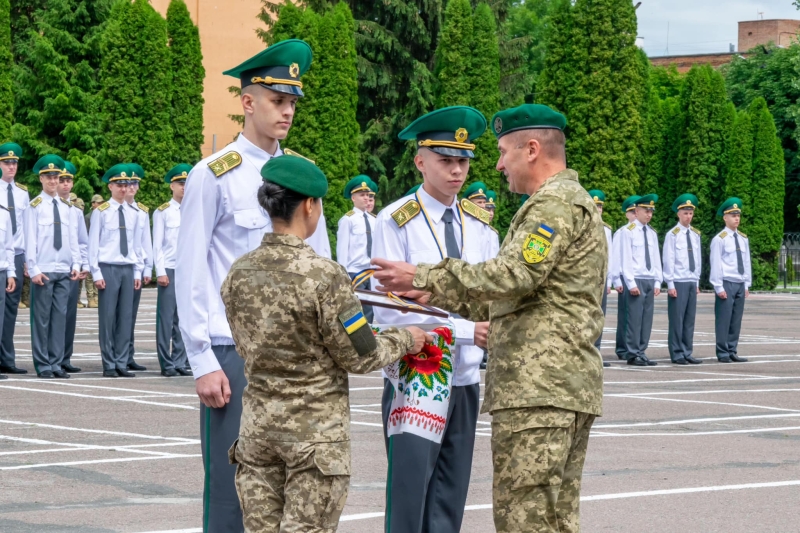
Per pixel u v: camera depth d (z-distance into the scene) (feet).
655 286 54.75
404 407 16.81
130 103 106.93
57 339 44.88
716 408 37.65
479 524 21.56
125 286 45.50
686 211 55.77
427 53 125.59
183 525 20.77
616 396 40.81
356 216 53.93
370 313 45.09
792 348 63.62
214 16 143.23
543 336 14.44
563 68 117.50
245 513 14.11
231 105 145.07
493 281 14.10
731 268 55.93
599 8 115.24
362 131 125.39
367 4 125.08
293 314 13.62
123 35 107.14
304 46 16.90
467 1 115.24
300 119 107.55
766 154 130.11
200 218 16.22
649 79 134.51
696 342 67.51
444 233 18.80
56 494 23.34
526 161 15.47
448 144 18.42
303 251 13.98
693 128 127.24
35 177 110.63
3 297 43.37
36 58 111.24
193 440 29.96
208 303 16.28
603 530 20.84
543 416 14.35
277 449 13.74
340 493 13.87
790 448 29.84
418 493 16.96
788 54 169.37
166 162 108.27
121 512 21.79
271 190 14.05
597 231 14.80
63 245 44.88
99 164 109.40
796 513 22.38
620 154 115.44
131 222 45.98
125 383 43.14
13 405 36.32
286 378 13.79
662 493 24.00
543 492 14.42
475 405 18.26
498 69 116.06
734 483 25.13
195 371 16.07
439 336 16.80
